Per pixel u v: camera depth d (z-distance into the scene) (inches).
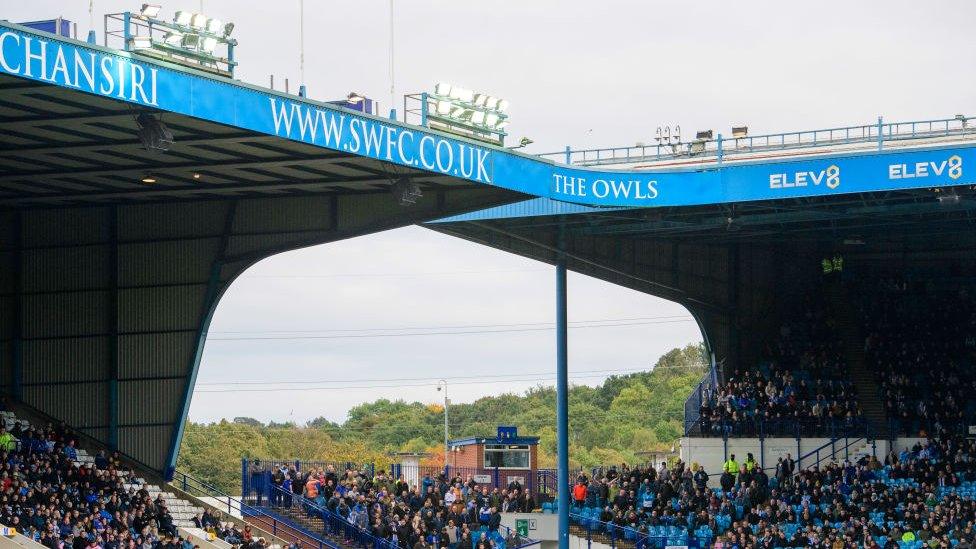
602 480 2506.2
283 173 1813.5
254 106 1512.1
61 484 1795.0
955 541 2046.0
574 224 2383.1
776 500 2256.4
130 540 1726.1
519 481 2546.8
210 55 1482.5
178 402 2021.4
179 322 2016.5
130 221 2021.4
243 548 1916.8
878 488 2253.9
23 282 2032.5
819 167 2074.3
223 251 2004.2
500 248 2385.6
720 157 2140.7
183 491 2062.0
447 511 2245.3
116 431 2017.7
